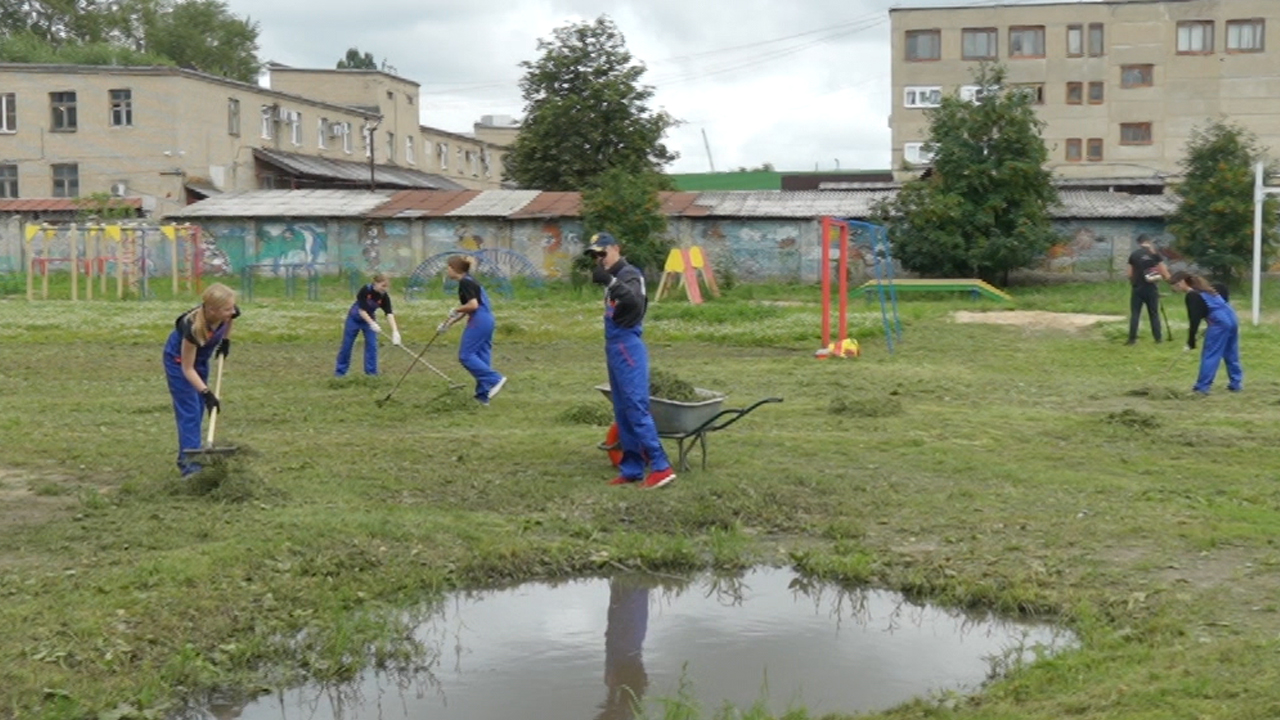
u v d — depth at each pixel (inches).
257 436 538.9
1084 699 242.4
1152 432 560.1
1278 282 1588.3
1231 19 2559.1
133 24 3245.6
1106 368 850.8
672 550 368.5
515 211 1763.0
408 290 1596.9
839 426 573.6
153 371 828.0
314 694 276.7
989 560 353.4
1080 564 345.7
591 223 1641.2
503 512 407.8
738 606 336.5
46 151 2171.5
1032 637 304.7
